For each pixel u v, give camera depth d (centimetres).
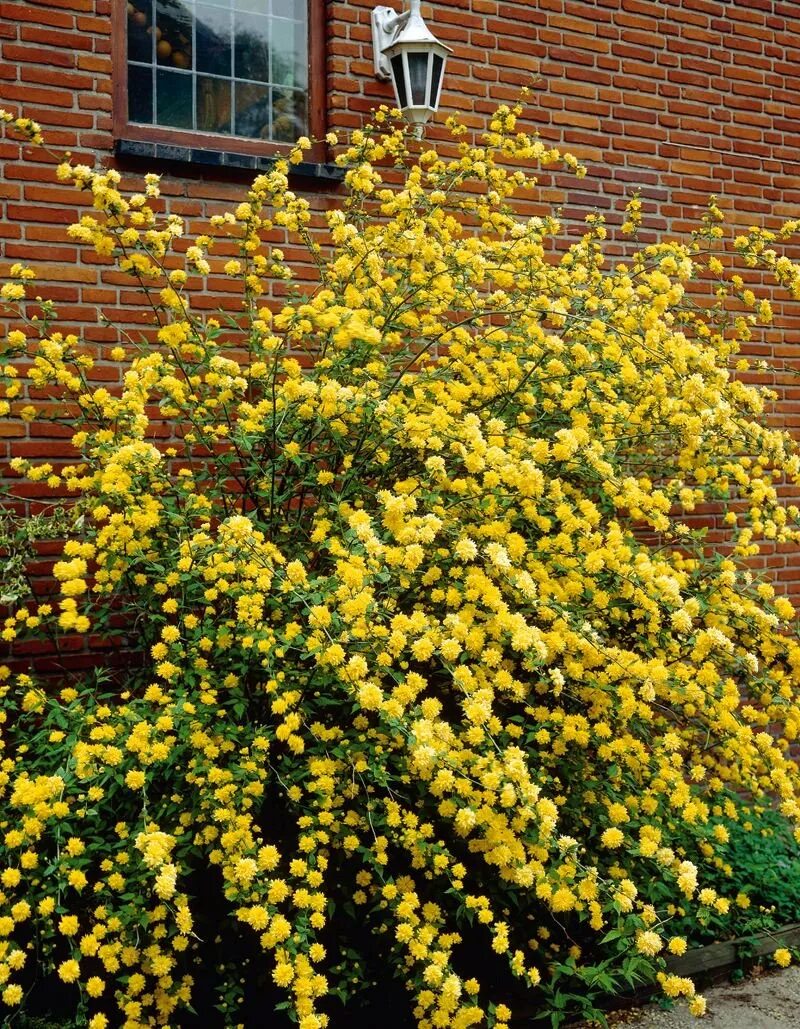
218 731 287
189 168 404
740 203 551
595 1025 328
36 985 302
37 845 279
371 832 303
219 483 355
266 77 440
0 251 371
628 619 349
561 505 317
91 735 266
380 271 359
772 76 562
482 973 343
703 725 383
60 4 381
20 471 344
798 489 568
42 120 378
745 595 395
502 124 430
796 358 569
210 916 317
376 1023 323
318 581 287
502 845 272
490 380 357
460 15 466
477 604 305
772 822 454
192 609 329
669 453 422
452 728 320
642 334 379
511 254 384
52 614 366
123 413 324
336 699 312
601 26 505
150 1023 269
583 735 302
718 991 358
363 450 342
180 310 346
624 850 339
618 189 511
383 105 443
